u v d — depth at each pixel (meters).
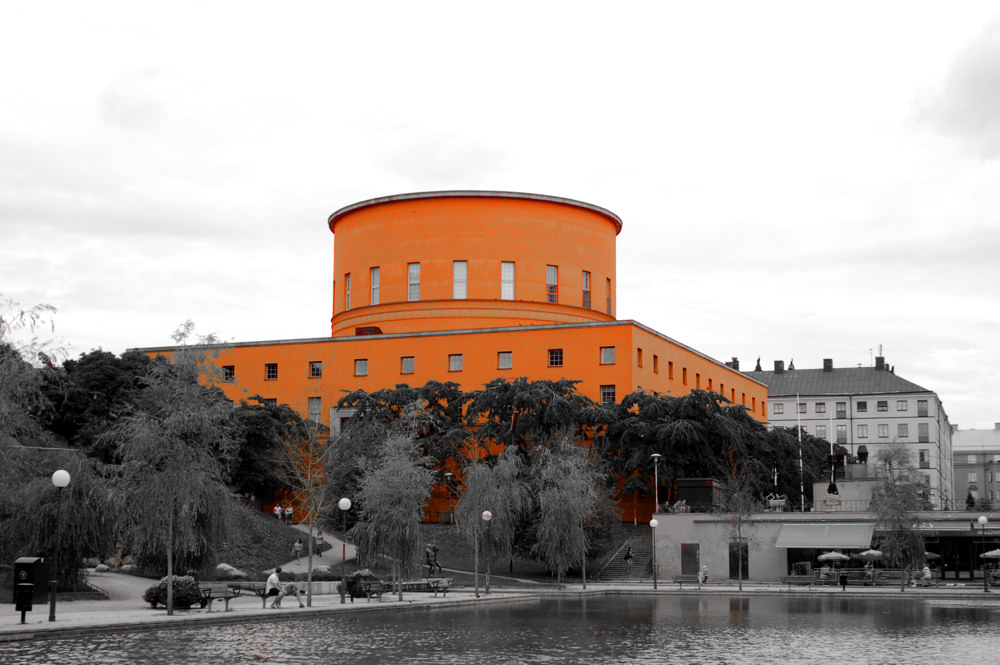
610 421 78.81
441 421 81.25
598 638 33.31
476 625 37.78
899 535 61.31
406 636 33.53
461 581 65.50
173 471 39.09
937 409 151.00
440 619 40.47
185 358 40.38
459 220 95.81
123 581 53.00
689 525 70.19
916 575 64.44
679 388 98.31
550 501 61.06
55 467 47.34
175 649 29.38
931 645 31.53
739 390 116.81
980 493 195.25
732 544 65.94
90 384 72.56
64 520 45.91
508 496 62.09
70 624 33.97
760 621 39.94
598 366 87.88
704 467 79.19
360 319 98.50
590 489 63.59
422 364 92.19
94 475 49.12
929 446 147.00
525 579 68.06
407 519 50.94
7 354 38.44
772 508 75.62
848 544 64.94
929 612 44.50
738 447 78.88
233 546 62.31
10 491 45.12
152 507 39.31
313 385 93.12
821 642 32.41
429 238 96.00
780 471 88.88
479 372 90.69
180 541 41.84
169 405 39.66
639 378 88.81
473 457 78.81
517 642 31.95
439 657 28.06
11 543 46.00
